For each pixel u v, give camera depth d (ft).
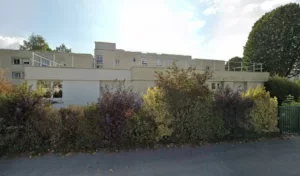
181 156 14.40
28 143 14.33
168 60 79.97
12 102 14.16
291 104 26.68
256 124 19.57
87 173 11.43
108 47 70.38
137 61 74.74
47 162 12.89
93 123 15.29
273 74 67.67
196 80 18.37
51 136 14.69
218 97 18.54
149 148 15.80
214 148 16.35
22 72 78.23
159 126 16.70
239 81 56.70
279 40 65.92
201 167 12.49
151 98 17.71
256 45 72.54
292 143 18.19
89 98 40.09
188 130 17.46
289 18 65.72
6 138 13.66
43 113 14.78
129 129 15.84
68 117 15.14
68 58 71.61
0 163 12.64
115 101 15.72
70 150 14.69
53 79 38.09
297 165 12.92
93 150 14.97
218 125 18.06
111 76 42.11
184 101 17.46
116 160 13.43
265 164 13.08
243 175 11.35
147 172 11.64
